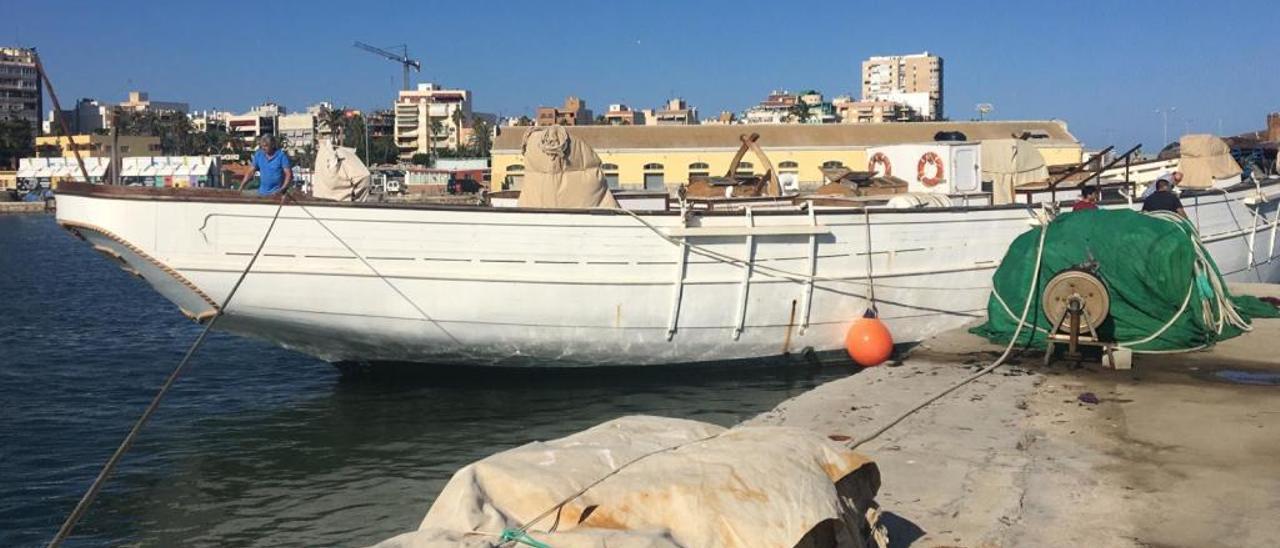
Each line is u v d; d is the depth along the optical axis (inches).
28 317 957.8
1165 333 450.6
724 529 163.2
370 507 362.6
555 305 490.0
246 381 580.1
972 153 660.1
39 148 5142.7
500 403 500.4
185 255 463.8
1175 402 362.3
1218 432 317.1
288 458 422.9
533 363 514.9
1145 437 312.2
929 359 462.9
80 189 462.6
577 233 487.5
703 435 195.9
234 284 467.5
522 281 483.8
